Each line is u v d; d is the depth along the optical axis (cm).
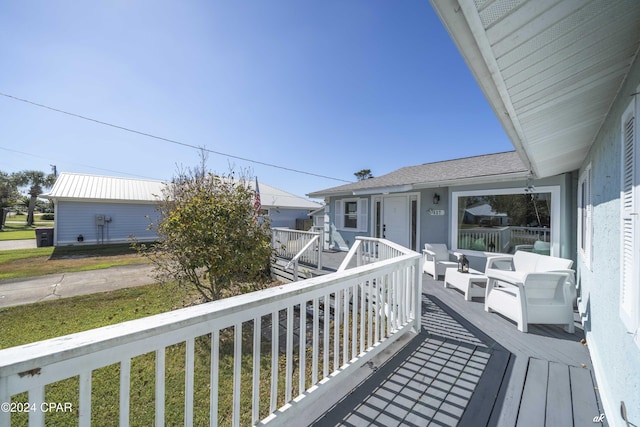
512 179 573
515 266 515
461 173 686
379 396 212
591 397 212
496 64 149
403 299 314
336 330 222
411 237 817
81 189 1440
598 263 280
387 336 287
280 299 176
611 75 182
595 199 308
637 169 157
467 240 664
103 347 104
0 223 2309
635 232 155
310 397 196
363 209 955
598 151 295
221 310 143
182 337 129
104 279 702
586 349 288
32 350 92
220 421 222
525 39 130
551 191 544
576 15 116
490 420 187
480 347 291
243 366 309
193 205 407
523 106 211
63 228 1334
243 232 423
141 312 462
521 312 334
